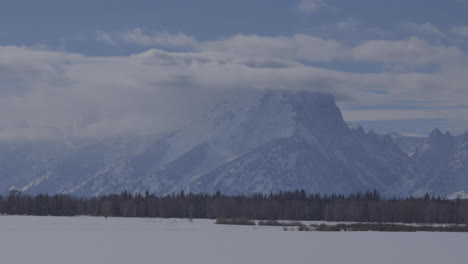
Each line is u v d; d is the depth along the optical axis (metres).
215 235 142.00
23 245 110.50
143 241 120.75
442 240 128.00
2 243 114.50
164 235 141.38
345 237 135.50
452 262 87.69
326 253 97.94
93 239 126.12
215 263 84.50
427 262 87.56
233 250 102.19
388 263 86.12
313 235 143.50
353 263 86.00
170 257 91.44
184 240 124.56
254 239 127.62
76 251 99.44
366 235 144.50
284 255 94.75
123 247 107.25
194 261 86.69
